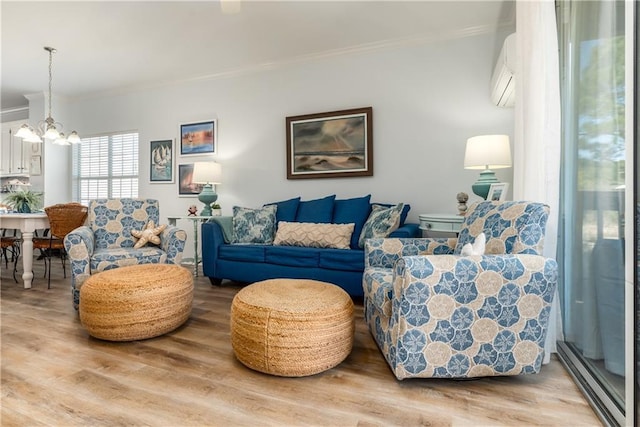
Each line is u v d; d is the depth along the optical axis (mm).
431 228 2893
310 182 4082
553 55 1875
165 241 3064
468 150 2852
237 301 1884
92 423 1356
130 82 4809
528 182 1932
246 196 4395
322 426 1351
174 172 4812
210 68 4340
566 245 2055
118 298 2080
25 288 3369
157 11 3039
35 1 2869
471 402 1515
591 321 1725
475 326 1597
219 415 1414
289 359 1683
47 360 1880
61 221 3584
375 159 3785
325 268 3072
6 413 1414
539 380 1703
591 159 1743
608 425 1333
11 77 4594
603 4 1625
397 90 3695
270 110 4254
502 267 1584
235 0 2080
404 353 1593
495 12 3117
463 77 3463
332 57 3934
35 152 5320
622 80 1474
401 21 3262
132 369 1790
